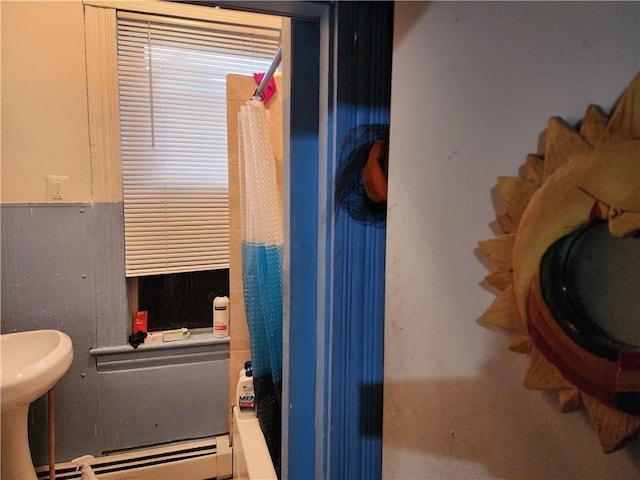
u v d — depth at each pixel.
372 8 0.72
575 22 0.36
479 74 0.47
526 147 0.41
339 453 0.78
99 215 1.89
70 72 1.80
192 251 2.10
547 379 0.40
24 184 1.76
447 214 0.53
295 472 0.87
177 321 2.20
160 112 2.00
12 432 1.52
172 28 1.98
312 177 0.82
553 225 0.38
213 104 2.09
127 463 1.96
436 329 0.57
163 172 2.02
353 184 0.74
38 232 1.80
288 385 0.86
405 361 0.65
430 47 0.56
